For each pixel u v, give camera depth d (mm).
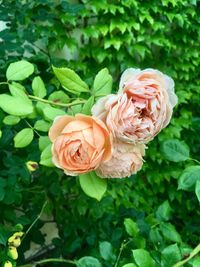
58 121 460
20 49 864
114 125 440
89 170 456
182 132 1600
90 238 842
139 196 1464
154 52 1577
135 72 467
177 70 1618
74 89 537
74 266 872
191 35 1628
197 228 1179
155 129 459
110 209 1119
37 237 943
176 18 1517
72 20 1273
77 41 1384
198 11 1610
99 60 1396
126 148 461
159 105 451
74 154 446
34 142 750
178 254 530
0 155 791
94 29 1357
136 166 484
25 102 512
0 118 608
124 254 669
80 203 965
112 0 1397
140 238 674
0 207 841
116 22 1383
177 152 577
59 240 929
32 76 817
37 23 1229
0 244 729
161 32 1508
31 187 906
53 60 978
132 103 445
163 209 713
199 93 1676
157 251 616
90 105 506
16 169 765
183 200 1544
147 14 1443
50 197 954
